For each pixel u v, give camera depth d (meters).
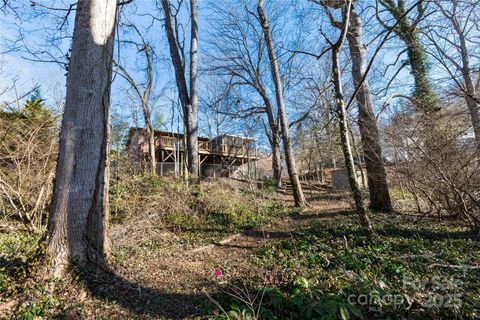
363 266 3.56
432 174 5.30
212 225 7.54
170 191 8.01
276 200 12.58
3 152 5.02
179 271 4.00
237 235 6.45
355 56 7.98
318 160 20.73
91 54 3.73
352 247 4.50
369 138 7.81
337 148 16.91
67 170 3.41
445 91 5.57
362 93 7.88
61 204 3.32
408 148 5.63
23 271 2.87
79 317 2.61
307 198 14.12
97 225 3.62
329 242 5.06
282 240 5.60
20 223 5.43
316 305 2.48
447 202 5.75
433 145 5.09
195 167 11.09
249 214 8.44
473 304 2.46
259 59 19.05
